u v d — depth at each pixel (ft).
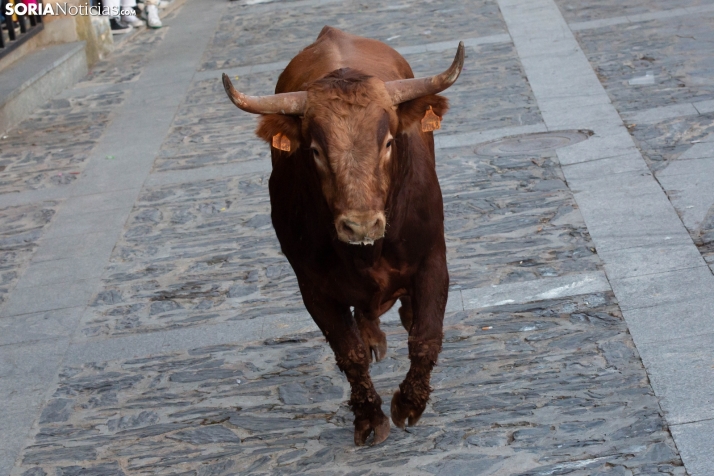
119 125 89.92
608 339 44.16
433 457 37.88
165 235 64.18
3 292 59.11
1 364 50.65
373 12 123.13
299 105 33.09
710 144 64.34
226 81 32.55
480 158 69.15
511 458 36.96
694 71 80.07
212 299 54.65
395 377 44.24
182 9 143.64
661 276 48.73
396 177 33.37
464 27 108.17
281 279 55.77
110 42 120.57
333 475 37.86
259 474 38.70
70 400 46.37
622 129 69.82
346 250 34.45
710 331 43.01
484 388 41.96
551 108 77.30
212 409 43.96
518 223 57.88
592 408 39.24
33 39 109.09
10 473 41.29
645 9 102.63
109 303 55.88
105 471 40.40
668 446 36.11
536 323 46.65
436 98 33.35
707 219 53.83
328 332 38.45
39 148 85.87
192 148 80.79
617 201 58.34
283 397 44.14
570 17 104.53
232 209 66.90
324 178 31.55
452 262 54.34
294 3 136.67
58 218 69.46
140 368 48.39
